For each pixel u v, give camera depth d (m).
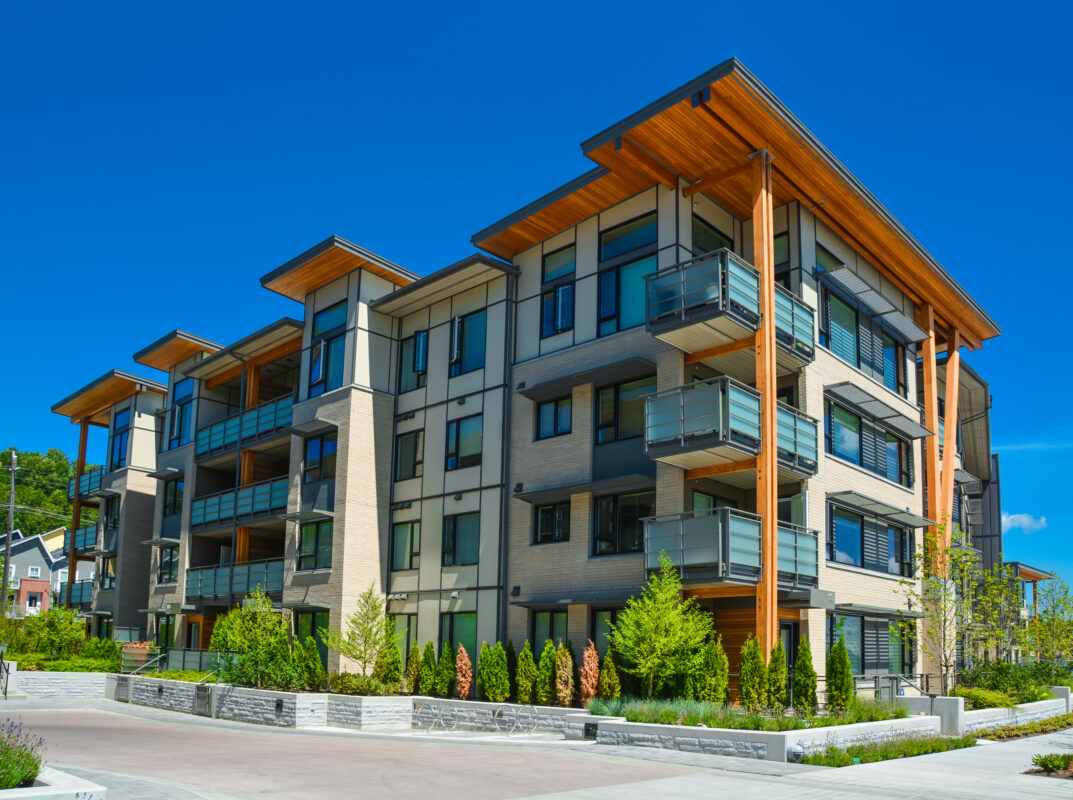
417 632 28.36
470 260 27.50
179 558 37.97
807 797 12.47
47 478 94.31
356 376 30.12
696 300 21.44
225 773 14.66
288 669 26.17
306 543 30.81
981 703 23.75
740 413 21.02
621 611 22.36
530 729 21.94
